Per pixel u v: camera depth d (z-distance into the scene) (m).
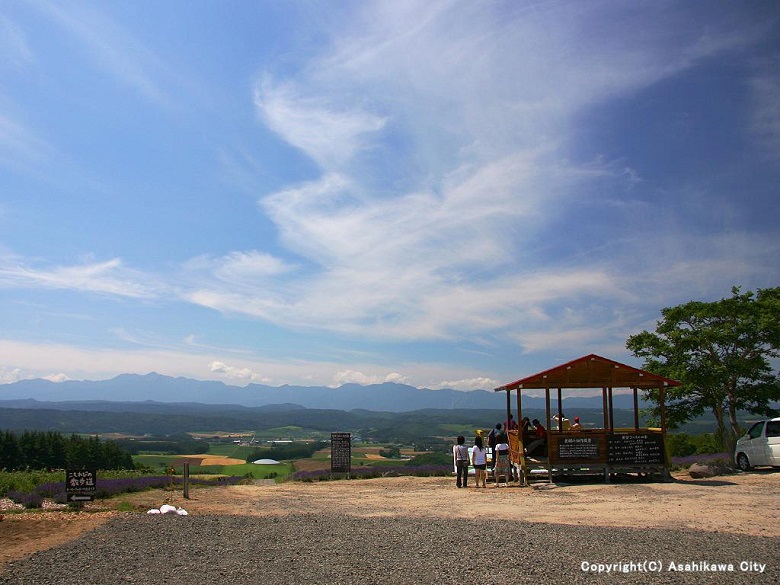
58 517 13.66
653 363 24.52
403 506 15.98
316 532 11.55
